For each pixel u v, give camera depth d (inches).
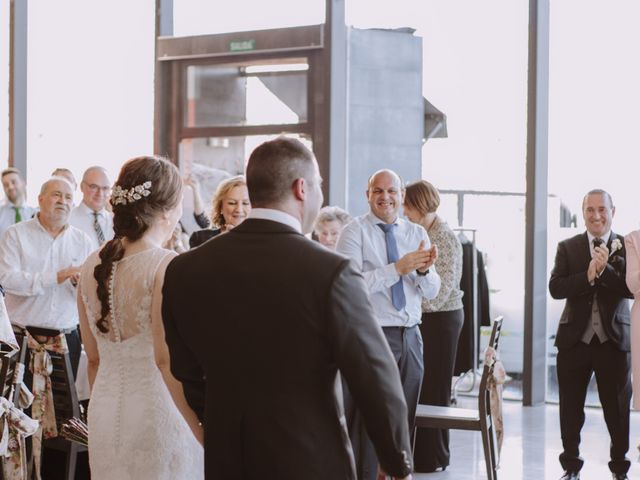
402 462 97.7
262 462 97.9
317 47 331.6
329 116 331.0
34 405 210.4
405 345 219.6
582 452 280.4
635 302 235.3
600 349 239.1
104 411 129.4
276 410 97.7
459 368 314.5
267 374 98.2
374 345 97.4
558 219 339.9
